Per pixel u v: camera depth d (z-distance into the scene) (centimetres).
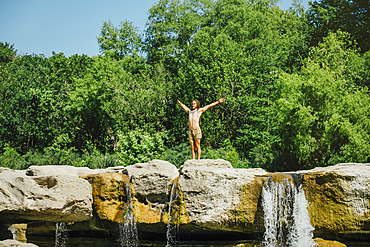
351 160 2255
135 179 1309
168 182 1280
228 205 1196
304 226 1129
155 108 3253
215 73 3031
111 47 4312
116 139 3444
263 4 4275
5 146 3472
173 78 3678
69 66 4188
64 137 3083
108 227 1378
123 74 3656
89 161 2888
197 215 1213
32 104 3675
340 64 2669
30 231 1506
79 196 1272
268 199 1170
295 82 2498
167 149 2792
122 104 3288
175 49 3869
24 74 3934
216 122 3109
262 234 1184
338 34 2888
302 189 1145
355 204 1060
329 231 1098
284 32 4291
